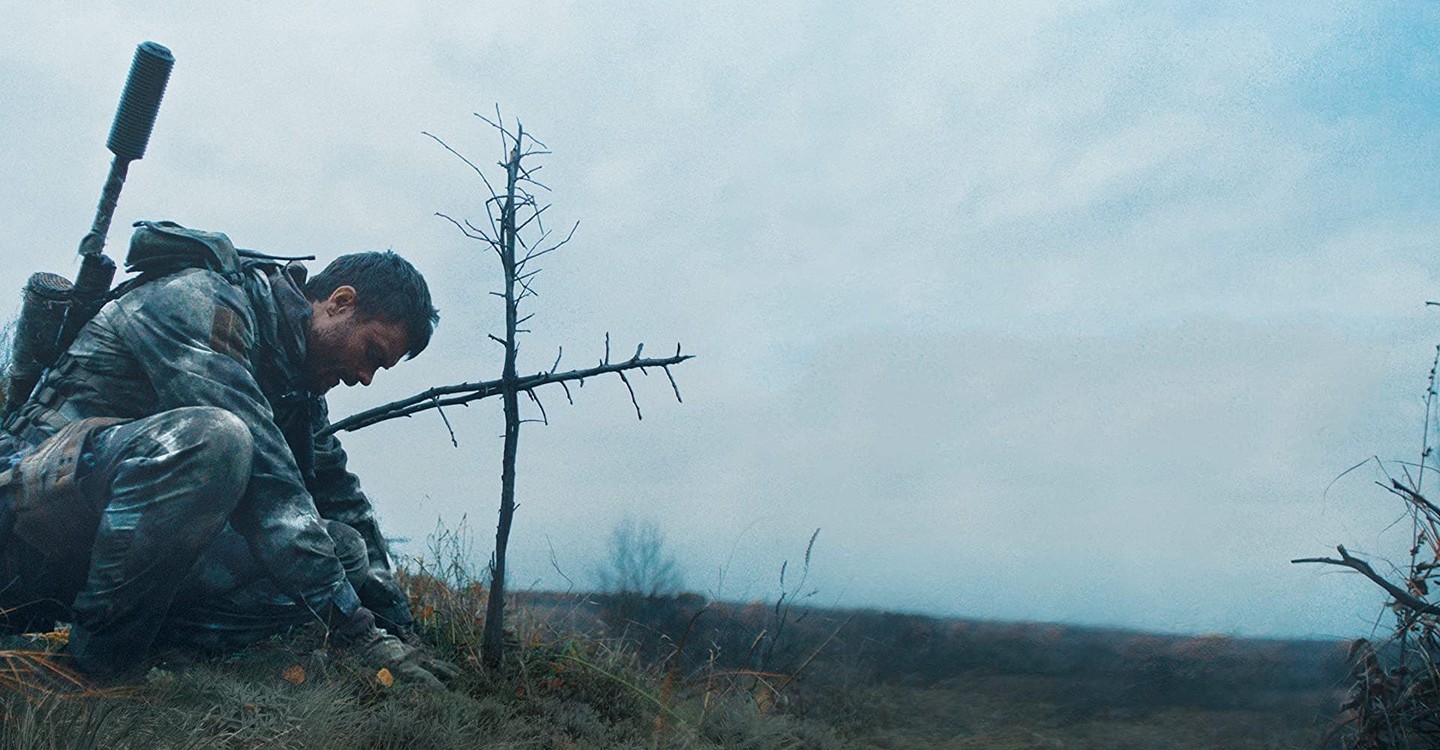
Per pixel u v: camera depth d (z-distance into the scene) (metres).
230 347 3.52
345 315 3.87
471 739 3.04
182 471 3.21
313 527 3.48
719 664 4.14
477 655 3.90
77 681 3.02
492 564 3.90
